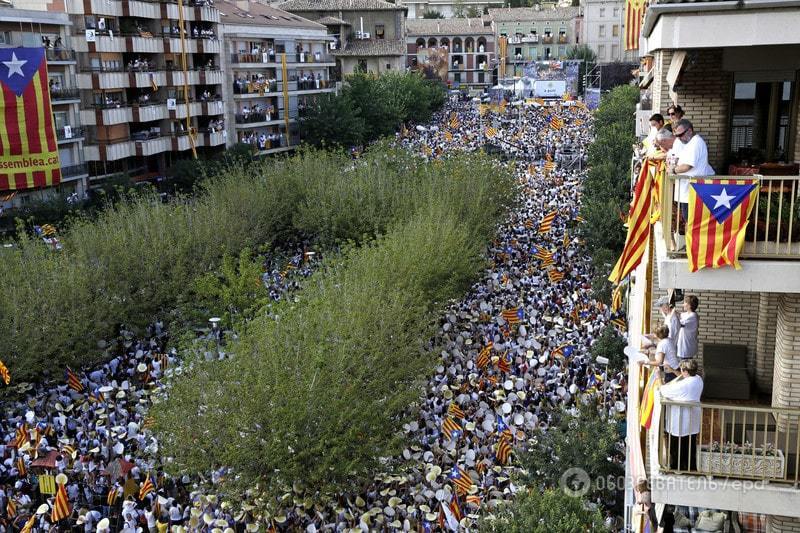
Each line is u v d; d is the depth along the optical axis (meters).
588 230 47.12
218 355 29.38
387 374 27.98
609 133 69.25
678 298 15.95
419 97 105.50
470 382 32.72
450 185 52.69
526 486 23.77
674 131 13.59
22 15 58.62
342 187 53.31
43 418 31.05
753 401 13.86
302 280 41.94
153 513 24.80
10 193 58.19
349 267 36.81
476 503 24.20
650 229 15.55
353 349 27.38
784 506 11.65
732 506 11.88
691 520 14.84
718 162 15.18
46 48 61.47
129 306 38.00
